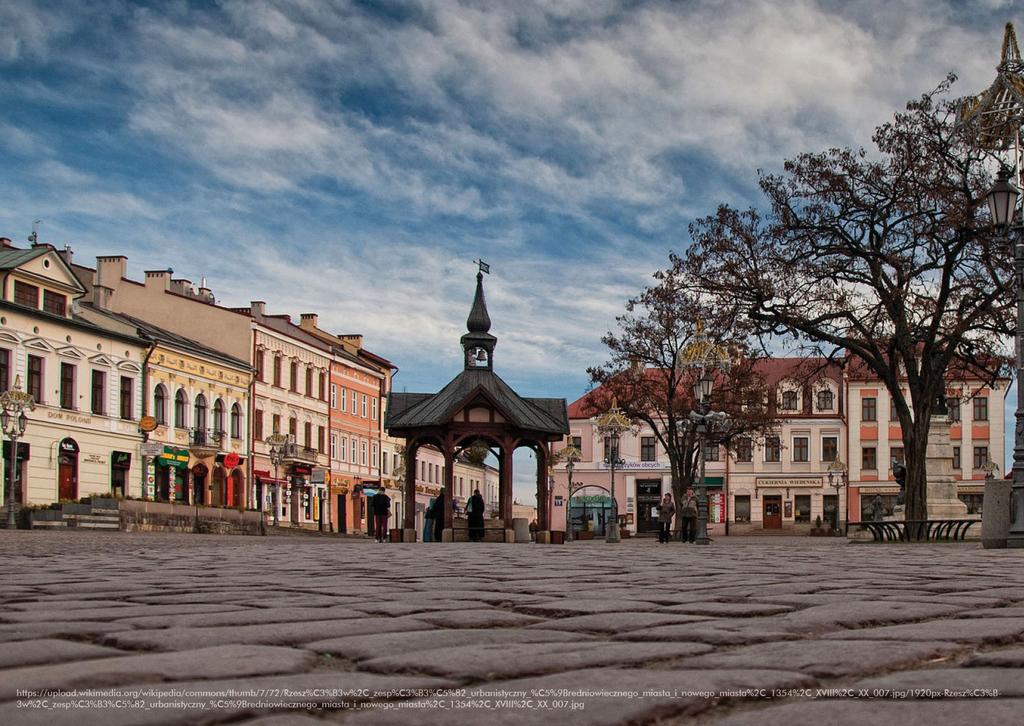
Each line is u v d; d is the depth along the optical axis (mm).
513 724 3162
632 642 5121
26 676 3947
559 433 38812
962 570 12625
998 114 33656
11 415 55875
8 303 56406
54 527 50375
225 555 18438
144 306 77500
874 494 92812
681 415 54312
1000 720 3215
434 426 36906
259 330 79062
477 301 38906
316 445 88750
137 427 66062
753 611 6723
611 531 44656
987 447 93000
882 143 35250
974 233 33781
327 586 9594
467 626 5953
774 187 36656
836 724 3188
